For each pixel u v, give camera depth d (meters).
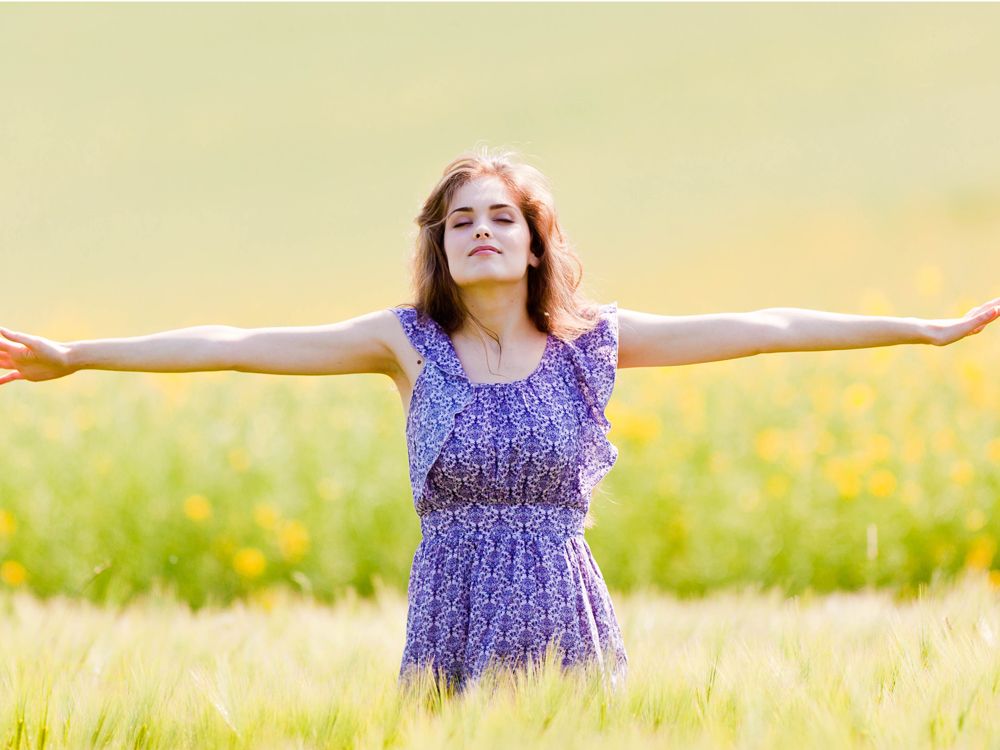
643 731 7.16
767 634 10.39
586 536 17.50
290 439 20.14
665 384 22.98
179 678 8.48
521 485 8.47
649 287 52.72
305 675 8.66
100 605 16.30
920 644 8.95
